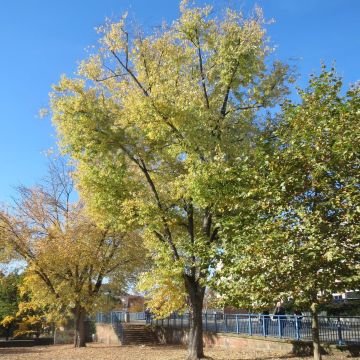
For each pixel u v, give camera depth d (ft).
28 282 100.48
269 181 30.22
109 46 61.21
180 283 65.51
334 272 27.48
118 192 59.72
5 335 150.71
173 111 52.75
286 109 31.94
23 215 102.22
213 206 48.91
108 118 59.72
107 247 103.45
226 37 56.80
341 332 56.85
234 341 79.82
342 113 27.99
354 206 26.71
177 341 107.65
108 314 137.90
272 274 28.63
